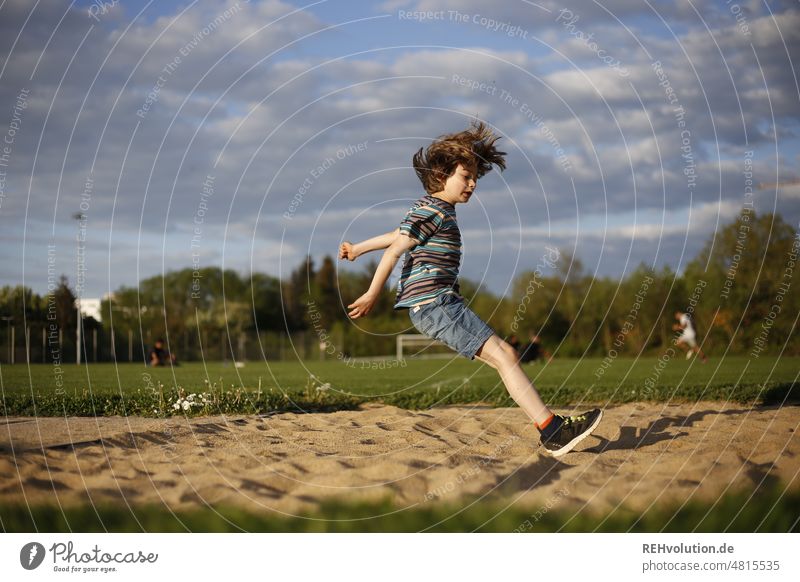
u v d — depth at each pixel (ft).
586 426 15.55
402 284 15.81
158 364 91.45
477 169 16.08
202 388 33.04
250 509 12.04
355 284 194.90
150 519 11.61
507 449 17.10
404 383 47.06
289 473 14.24
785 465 14.55
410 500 12.61
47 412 23.88
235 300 169.99
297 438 18.85
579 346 119.75
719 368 58.65
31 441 17.26
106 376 52.60
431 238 15.35
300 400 29.48
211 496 12.66
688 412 24.63
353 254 16.14
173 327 141.08
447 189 15.96
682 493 12.69
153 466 14.78
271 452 16.48
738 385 33.88
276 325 185.78
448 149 15.72
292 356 147.02
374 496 12.64
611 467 14.83
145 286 149.48
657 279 112.68
